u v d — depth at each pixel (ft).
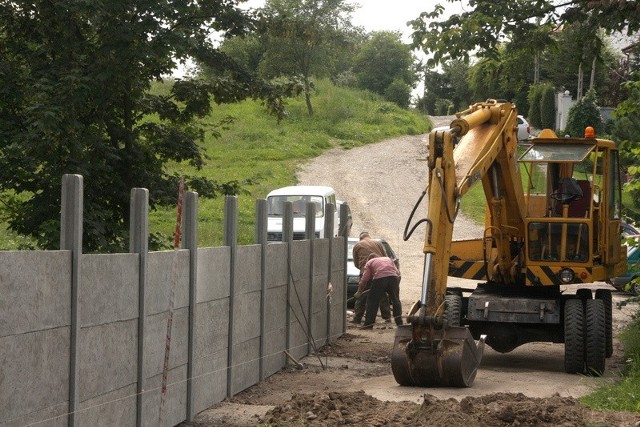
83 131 59.67
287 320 45.34
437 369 38.14
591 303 45.19
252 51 225.15
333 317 54.90
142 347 28.71
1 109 60.80
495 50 67.77
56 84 57.16
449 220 38.06
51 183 57.36
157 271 29.99
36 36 62.64
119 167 64.39
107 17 59.26
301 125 214.28
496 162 45.57
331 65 242.17
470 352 39.24
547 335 46.85
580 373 44.73
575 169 49.26
